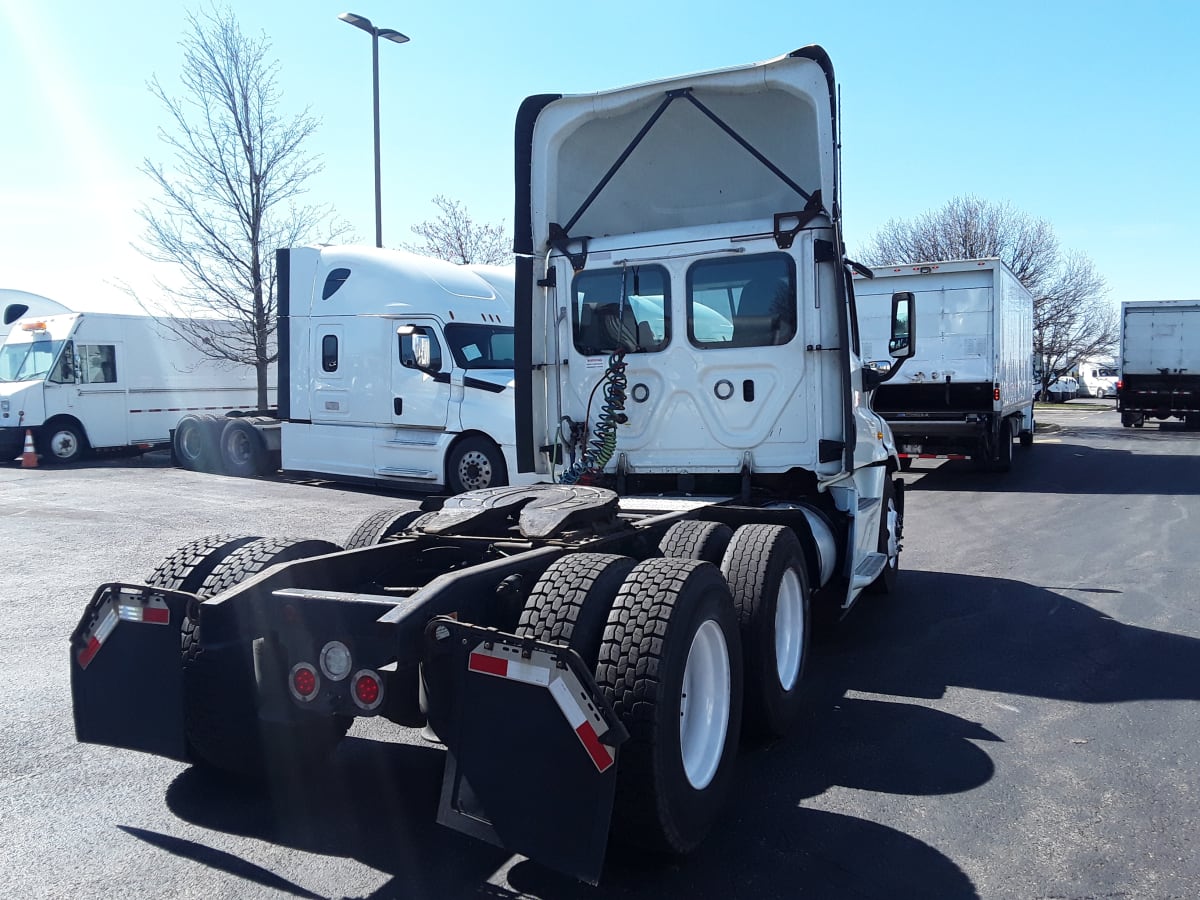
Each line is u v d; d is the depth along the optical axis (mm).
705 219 6566
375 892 3270
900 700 5312
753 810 3928
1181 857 3502
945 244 35125
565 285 6508
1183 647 6301
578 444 6492
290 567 3959
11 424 17344
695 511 5363
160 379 19188
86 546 9359
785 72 5703
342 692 3350
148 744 3795
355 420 13484
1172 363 28078
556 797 2984
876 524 7207
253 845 3604
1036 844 3611
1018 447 22109
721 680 3840
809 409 5922
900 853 3551
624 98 6145
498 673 3109
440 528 4512
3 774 4230
